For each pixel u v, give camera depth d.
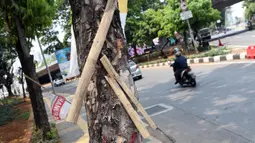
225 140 4.67
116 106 1.91
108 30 1.96
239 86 8.07
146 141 5.00
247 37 27.48
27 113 13.25
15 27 6.33
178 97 8.83
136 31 31.73
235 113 5.88
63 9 26.86
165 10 24.27
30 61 6.61
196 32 23.78
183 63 10.12
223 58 14.92
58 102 4.68
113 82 1.89
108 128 1.92
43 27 6.74
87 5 2.00
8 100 21.06
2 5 5.90
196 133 5.29
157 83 13.07
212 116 6.08
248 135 4.66
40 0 6.18
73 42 2.89
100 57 1.93
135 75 16.33
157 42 38.25
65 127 8.18
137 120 1.86
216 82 9.50
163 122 6.47
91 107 1.99
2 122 11.41
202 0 22.16
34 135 7.16
